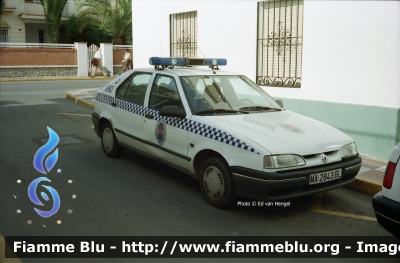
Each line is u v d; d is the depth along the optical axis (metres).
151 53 12.23
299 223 4.73
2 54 21.92
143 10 12.32
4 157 7.11
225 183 4.86
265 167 4.46
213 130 4.97
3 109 11.98
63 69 23.77
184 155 5.37
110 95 6.97
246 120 5.21
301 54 8.26
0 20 26.34
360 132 7.30
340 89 7.55
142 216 4.81
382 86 6.95
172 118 5.54
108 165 6.73
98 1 29.05
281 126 5.12
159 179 6.10
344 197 5.62
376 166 6.57
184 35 11.07
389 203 3.59
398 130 6.81
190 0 10.55
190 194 5.52
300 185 4.59
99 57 24.00
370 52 7.04
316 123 5.46
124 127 6.55
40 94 15.54
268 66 8.95
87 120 10.55
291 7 8.34
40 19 28.78
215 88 5.79
